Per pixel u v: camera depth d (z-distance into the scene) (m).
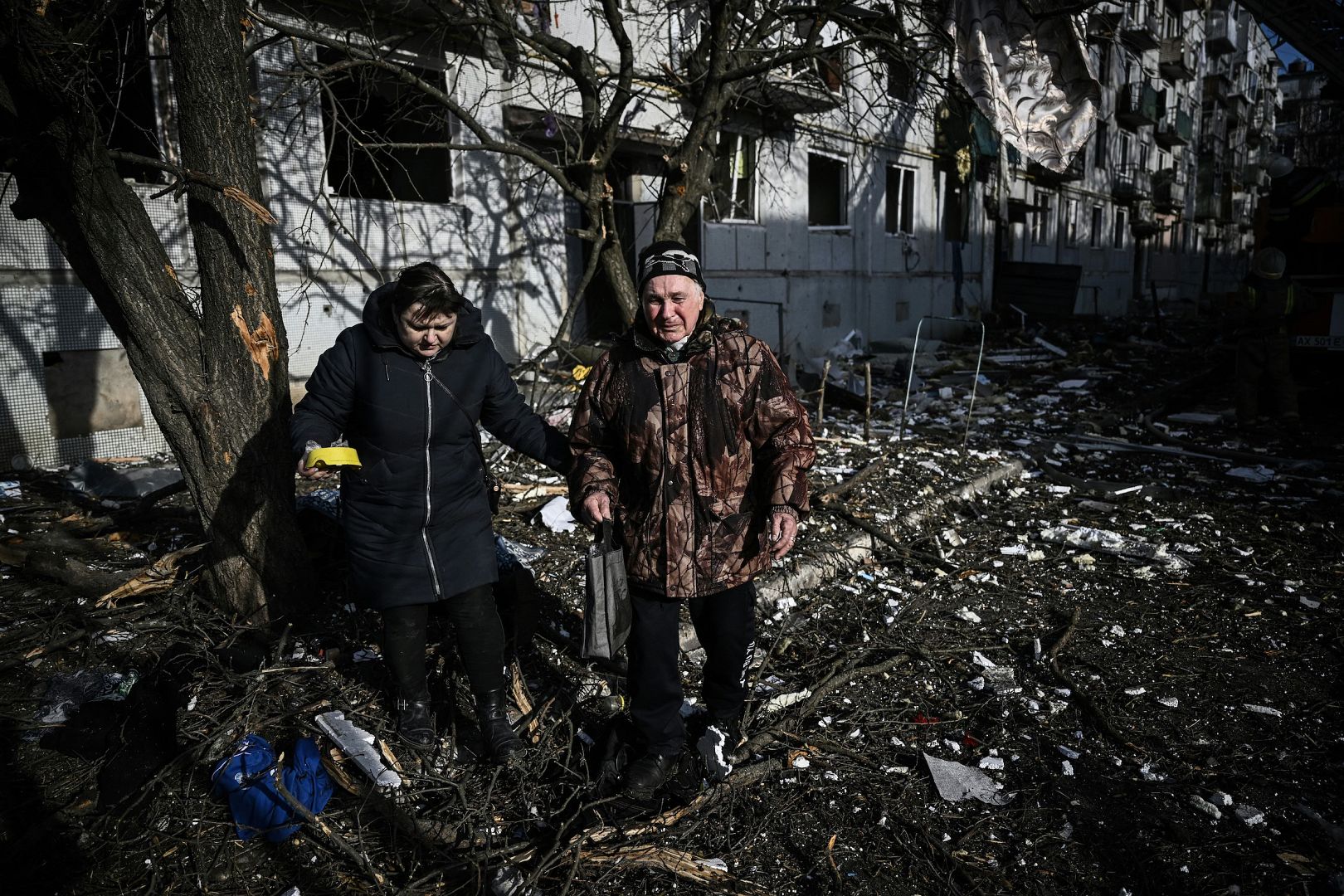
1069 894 2.30
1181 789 2.78
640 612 2.45
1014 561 4.88
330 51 7.65
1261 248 9.38
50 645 3.25
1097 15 7.09
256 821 2.41
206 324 3.11
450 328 2.38
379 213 7.90
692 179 6.55
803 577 4.30
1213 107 37.56
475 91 8.70
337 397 2.42
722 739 2.72
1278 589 4.46
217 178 2.96
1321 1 12.55
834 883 2.31
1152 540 5.19
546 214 9.62
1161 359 14.45
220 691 2.97
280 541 3.30
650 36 10.27
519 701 3.07
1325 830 2.56
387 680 3.09
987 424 8.53
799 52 6.16
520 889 2.18
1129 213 29.12
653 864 2.32
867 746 2.98
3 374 5.59
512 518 4.77
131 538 4.28
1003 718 3.19
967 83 6.80
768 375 2.35
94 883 2.24
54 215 2.88
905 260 16.59
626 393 2.34
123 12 3.66
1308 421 8.87
